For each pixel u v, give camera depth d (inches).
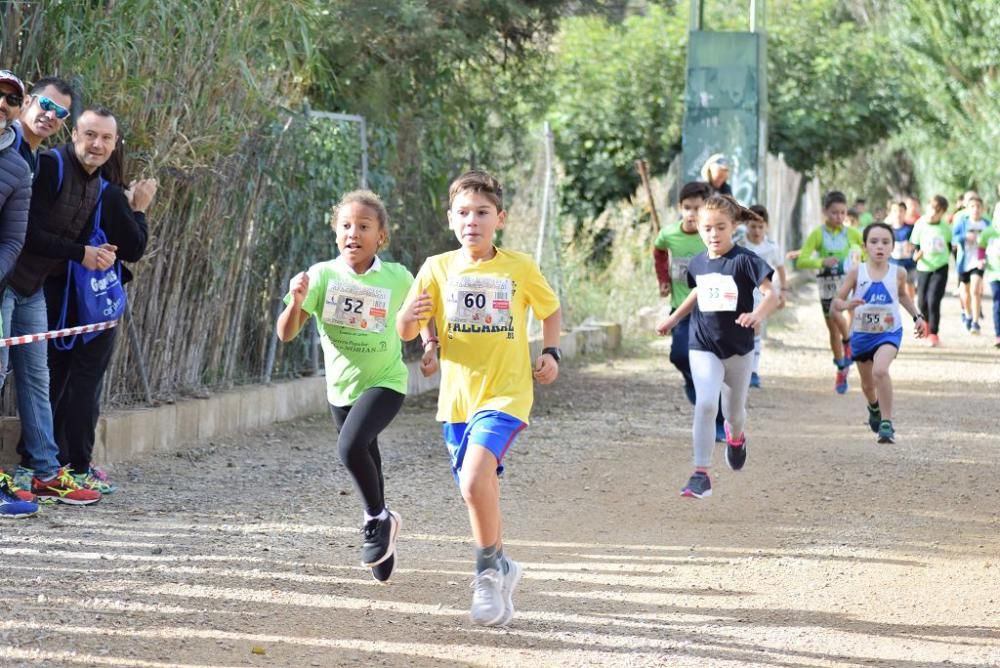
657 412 553.9
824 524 357.7
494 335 261.3
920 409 570.9
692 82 798.5
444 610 272.4
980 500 390.0
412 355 606.5
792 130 1408.7
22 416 349.1
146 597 268.8
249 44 447.5
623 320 864.9
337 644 248.4
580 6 679.7
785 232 1416.1
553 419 530.6
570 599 283.3
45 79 336.2
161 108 414.9
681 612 275.7
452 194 267.0
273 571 293.7
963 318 932.6
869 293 471.2
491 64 682.8
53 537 313.9
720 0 1306.6
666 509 375.2
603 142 1219.9
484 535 256.4
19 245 319.3
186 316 451.8
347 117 531.2
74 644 237.6
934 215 834.8
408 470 421.1
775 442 485.1
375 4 563.8
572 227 941.2
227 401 458.6
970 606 283.6
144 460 406.3
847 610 279.4
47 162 339.6
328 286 282.0
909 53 1521.9
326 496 375.6
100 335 357.1
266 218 491.2
